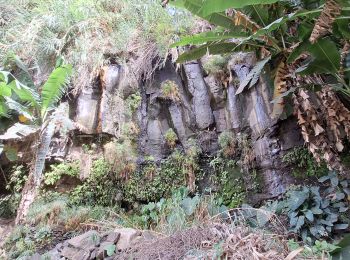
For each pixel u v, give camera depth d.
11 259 3.37
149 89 4.59
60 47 4.61
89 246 3.08
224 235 2.76
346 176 3.18
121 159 4.18
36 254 3.17
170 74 4.65
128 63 4.65
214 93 4.36
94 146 4.31
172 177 4.18
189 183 4.07
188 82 4.49
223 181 4.02
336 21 2.30
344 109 2.86
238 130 4.10
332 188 3.27
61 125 4.07
